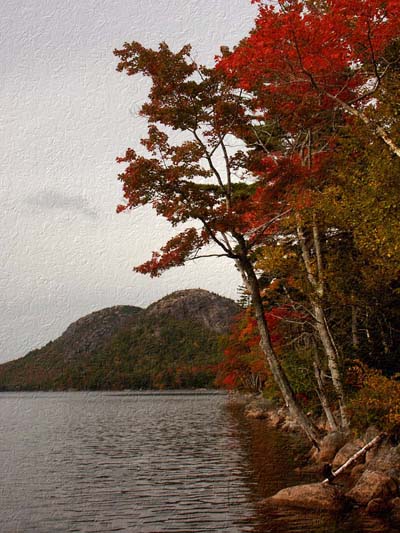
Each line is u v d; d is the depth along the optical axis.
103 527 11.88
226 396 116.25
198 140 18.80
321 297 19.78
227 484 16.52
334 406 25.97
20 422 49.47
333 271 19.62
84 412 64.44
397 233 13.80
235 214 18.42
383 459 15.01
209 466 20.50
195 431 37.59
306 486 13.46
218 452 24.80
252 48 14.81
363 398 16.19
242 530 11.21
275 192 18.34
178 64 17.94
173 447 27.95
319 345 25.78
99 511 13.44
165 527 11.72
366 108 14.74
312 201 17.89
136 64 18.06
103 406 78.38
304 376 26.34
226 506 13.48
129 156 18.06
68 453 26.08
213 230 18.28
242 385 67.12
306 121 18.41
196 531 11.27
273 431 33.69
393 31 13.70
